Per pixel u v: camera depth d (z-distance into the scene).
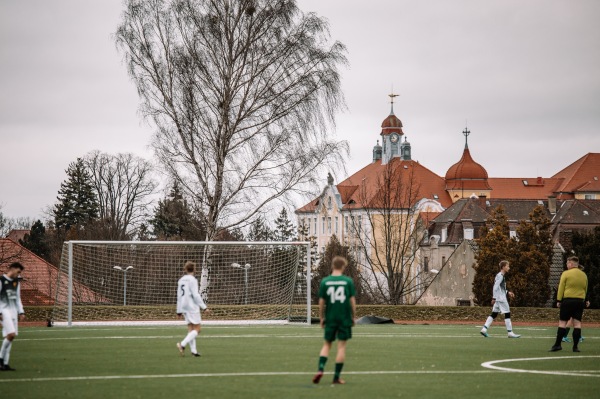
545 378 28.02
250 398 22.89
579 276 38.06
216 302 70.06
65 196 180.38
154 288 69.56
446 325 61.81
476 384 26.28
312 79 74.69
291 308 66.38
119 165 167.75
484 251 107.56
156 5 75.06
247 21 74.88
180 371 28.98
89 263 67.81
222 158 74.62
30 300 85.88
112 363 31.34
